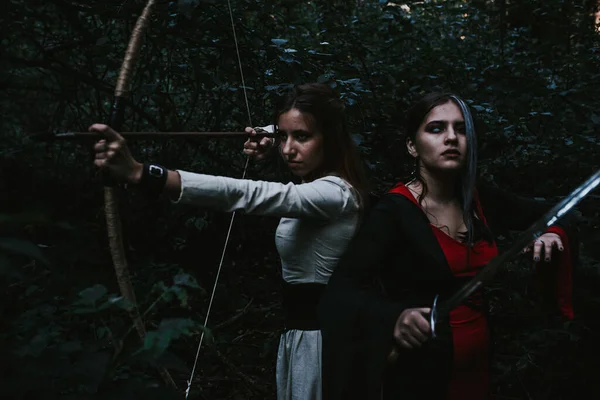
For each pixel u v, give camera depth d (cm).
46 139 170
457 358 200
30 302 217
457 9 477
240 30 348
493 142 376
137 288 268
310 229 205
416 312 182
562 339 343
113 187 185
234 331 384
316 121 210
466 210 202
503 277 371
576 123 388
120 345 168
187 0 300
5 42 294
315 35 427
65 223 139
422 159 209
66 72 339
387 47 417
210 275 419
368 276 200
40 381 144
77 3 338
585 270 345
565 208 157
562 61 447
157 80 417
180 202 180
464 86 385
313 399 202
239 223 441
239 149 403
